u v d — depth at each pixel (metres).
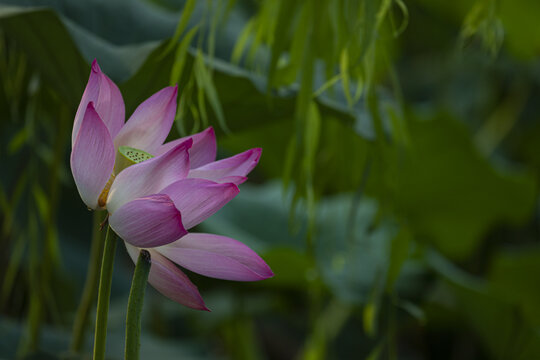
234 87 1.74
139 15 2.07
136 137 1.44
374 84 1.68
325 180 2.11
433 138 3.42
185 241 1.40
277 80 1.74
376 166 1.84
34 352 1.95
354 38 1.59
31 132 2.00
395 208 1.87
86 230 3.67
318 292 2.80
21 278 2.54
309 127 1.67
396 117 1.77
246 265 1.40
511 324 3.32
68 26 1.70
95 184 1.38
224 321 3.56
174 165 1.37
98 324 1.39
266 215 3.46
